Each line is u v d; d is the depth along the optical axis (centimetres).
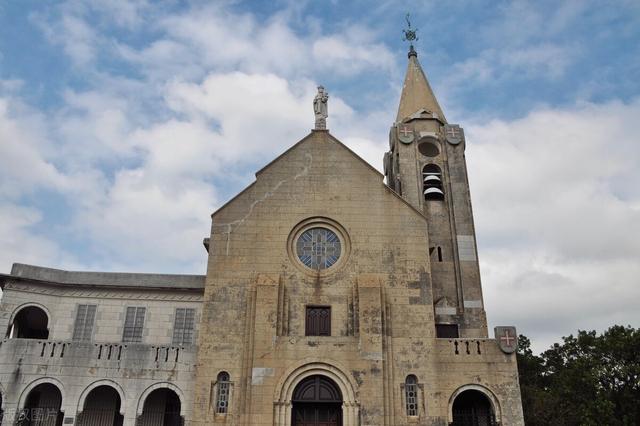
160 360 2961
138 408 2861
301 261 3170
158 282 3503
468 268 3544
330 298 3056
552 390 5094
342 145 3431
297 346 2889
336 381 2839
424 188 3862
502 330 3019
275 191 3294
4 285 3284
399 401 2834
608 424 4184
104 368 2922
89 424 3066
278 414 2753
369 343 2886
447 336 3366
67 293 3428
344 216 3247
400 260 3144
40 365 2889
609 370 4381
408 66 4594
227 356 2897
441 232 3672
